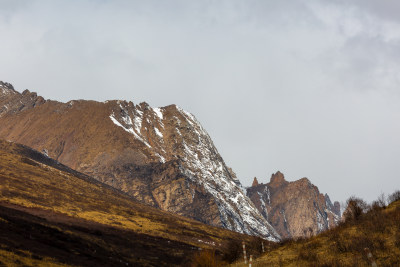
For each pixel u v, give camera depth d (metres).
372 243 25.25
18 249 46.56
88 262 57.78
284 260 28.05
